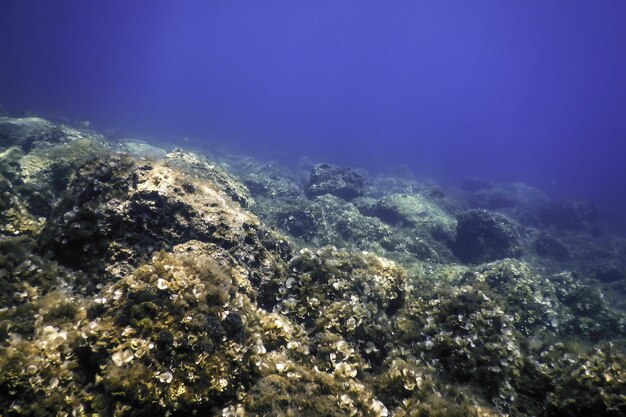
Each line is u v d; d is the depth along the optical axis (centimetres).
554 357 158
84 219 146
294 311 158
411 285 207
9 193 175
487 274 265
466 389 137
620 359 132
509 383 142
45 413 96
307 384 120
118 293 118
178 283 122
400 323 171
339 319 154
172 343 110
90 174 165
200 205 166
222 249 156
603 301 279
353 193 530
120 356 104
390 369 140
